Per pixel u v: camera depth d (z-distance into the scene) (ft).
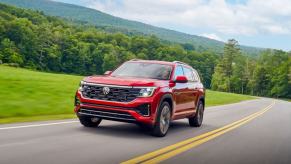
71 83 124.77
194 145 29.30
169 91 32.60
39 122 36.09
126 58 616.80
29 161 20.11
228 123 49.47
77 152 23.24
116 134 31.58
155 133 31.65
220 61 561.02
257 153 27.71
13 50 462.60
